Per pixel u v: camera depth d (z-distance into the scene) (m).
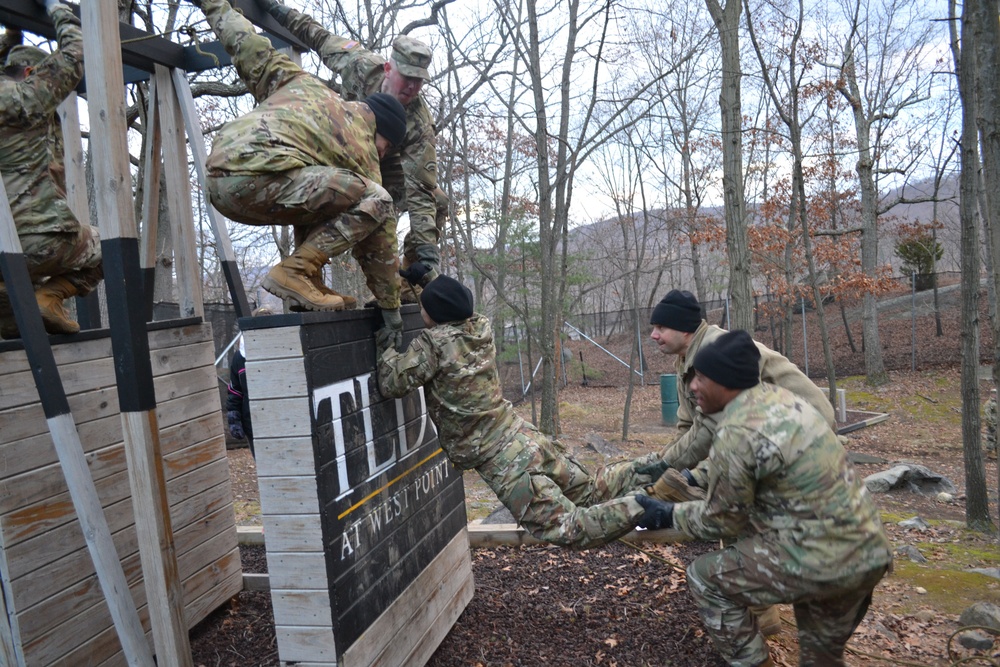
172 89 4.23
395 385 3.31
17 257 2.69
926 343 21.64
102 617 3.29
